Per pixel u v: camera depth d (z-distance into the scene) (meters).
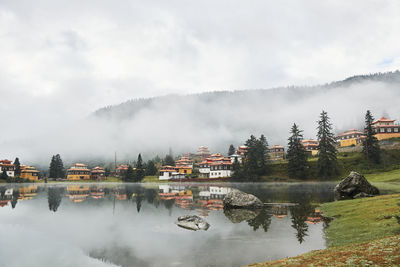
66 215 36.28
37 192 77.19
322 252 14.82
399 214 22.16
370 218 23.55
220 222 29.06
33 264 17.95
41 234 25.97
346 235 20.22
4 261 18.50
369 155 99.94
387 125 128.50
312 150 165.00
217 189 80.88
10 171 167.12
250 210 36.75
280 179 105.38
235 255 17.89
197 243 21.27
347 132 155.25
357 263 11.22
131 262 17.67
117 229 27.53
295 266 12.33
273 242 20.48
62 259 18.62
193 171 175.00
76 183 148.88
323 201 42.00
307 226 25.41
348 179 45.22
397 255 11.44
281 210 35.56
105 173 189.25
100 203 48.59
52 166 183.75
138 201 50.91
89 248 21.11
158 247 20.73
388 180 70.69
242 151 184.88
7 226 29.61
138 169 160.88
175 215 34.69
